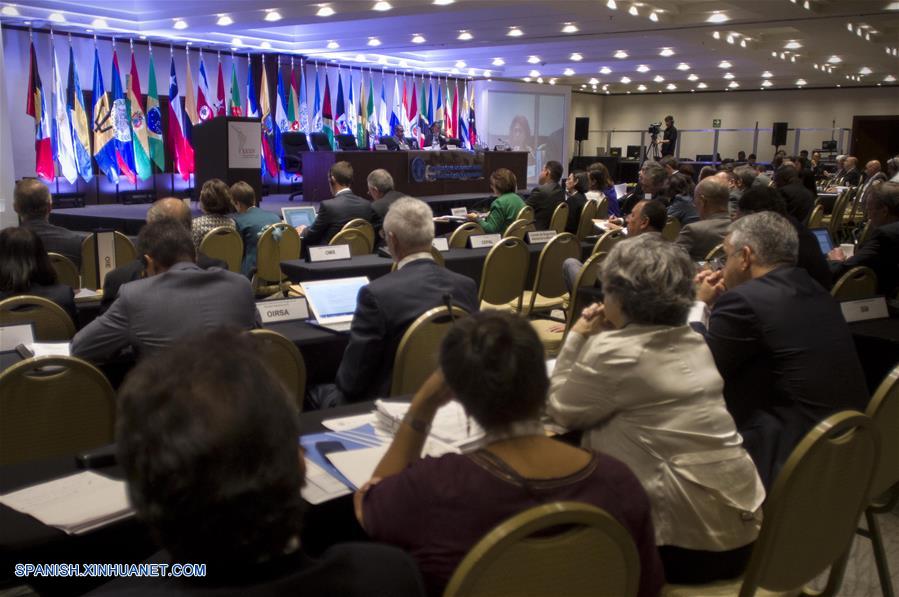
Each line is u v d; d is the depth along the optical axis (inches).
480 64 689.6
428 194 528.1
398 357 97.8
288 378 99.7
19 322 113.9
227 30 463.8
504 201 277.6
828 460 61.1
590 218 295.9
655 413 67.7
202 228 229.1
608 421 70.4
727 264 97.4
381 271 200.4
